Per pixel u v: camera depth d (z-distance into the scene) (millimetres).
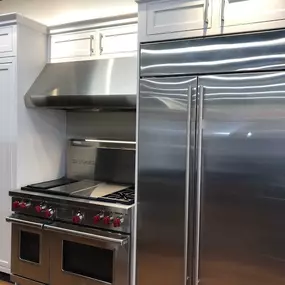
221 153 1935
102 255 2273
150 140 2137
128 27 2512
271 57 1806
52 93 2557
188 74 2020
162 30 2086
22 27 2590
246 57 1866
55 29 2766
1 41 2633
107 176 2920
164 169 2096
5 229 2678
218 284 1970
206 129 1970
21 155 2641
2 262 2703
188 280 2031
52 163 2971
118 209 2186
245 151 1878
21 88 2617
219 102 1935
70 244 2377
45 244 2459
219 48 1934
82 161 3033
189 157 2004
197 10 1985
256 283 1875
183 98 2025
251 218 1875
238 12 1880
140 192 2178
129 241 2189
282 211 1800
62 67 2727
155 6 2104
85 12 2916
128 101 2324
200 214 1994
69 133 3102
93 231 2270
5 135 2656
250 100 1858
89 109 2807
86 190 2562
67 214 2381
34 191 2547
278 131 1798
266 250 1844
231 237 1928
